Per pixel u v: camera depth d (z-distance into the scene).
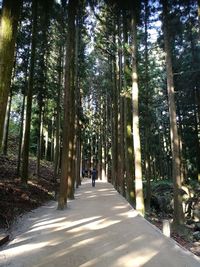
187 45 26.97
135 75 15.96
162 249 7.59
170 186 28.97
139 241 8.29
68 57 16.03
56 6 18.58
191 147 33.78
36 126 38.03
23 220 10.80
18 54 20.92
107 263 6.31
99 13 23.73
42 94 23.25
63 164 14.66
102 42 25.38
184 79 27.08
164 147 50.88
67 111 15.46
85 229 9.60
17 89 21.77
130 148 19.20
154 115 34.72
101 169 47.75
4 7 7.31
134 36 16.67
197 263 6.59
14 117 42.78
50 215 12.27
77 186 28.28
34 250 7.07
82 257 6.66
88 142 57.38
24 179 17.11
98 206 15.25
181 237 13.84
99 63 37.25
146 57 22.22
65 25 20.77
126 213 13.14
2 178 16.64
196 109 31.67
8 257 6.51
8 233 8.75
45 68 22.75
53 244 7.67
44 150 44.84
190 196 23.09
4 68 6.98
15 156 28.08
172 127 16.11
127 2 17.67
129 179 18.86
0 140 6.76
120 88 23.77
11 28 7.23
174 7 17.62
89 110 48.31
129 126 19.42
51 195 19.09
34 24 18.09
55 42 25.05
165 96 31.28
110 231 9.41
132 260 6.59
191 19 19.34
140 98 23.05
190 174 35.97
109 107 42.44
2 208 10.79
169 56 16.92
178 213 14.91
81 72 27.33
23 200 13.73
